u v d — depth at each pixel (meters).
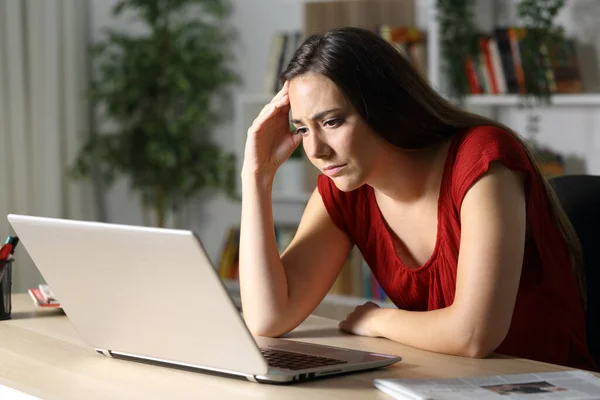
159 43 4.50
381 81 1.48
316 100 1.45
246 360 1.19
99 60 4.83
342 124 1.47
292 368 1.23
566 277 1.70
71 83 4.61
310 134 1.49
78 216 4.64
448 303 1.63
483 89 3.51
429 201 1.62
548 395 1.08
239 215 4.67
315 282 1.67
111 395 1.16
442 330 1.41
